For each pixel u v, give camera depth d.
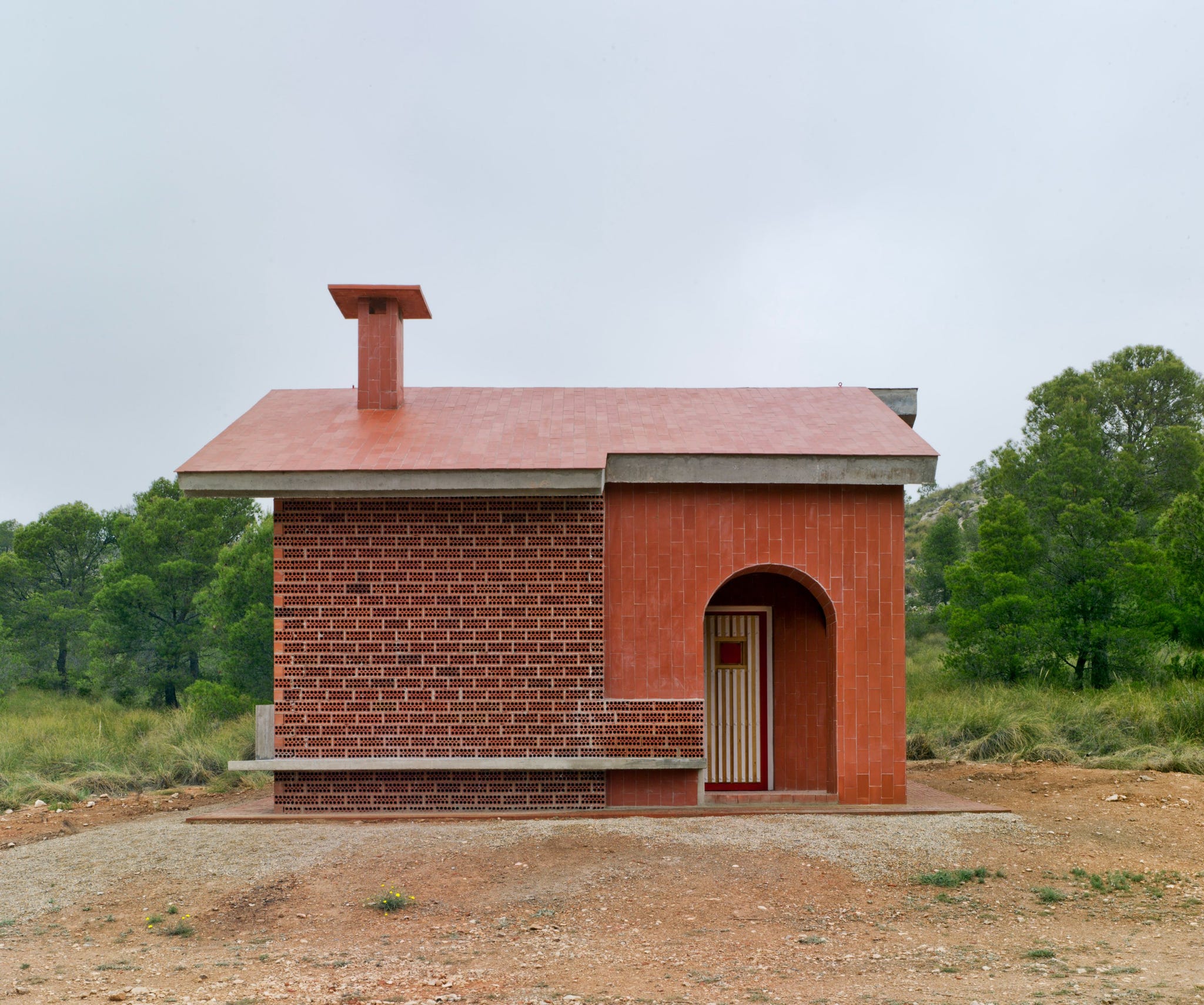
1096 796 11.32
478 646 10.83
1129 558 20.55
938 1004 5.32
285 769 10.73
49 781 13.98
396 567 10.90
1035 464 26.09
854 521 11.14
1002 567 21.81
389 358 12.73
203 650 28.11
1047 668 21.00
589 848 8.88
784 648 11.95
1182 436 28.62
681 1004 5.48
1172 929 7.02
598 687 10.79
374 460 10.66
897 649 11.08
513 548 10.90
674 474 10.91
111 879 8.43
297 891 7.92
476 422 12.11
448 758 10.70
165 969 6.39
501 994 5.69
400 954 6.55
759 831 9.52
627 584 11.03
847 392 13.55
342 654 10.85
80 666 33.88
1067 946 6.61
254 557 22.70
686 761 10.70
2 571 31.42
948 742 15.46
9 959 6.71
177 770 14.48
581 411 12.59
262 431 11.72
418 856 8.70
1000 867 8.48
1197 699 15.30
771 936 6.86
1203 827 9.87
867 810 10.57
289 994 5.77
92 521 33.28
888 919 7.27
